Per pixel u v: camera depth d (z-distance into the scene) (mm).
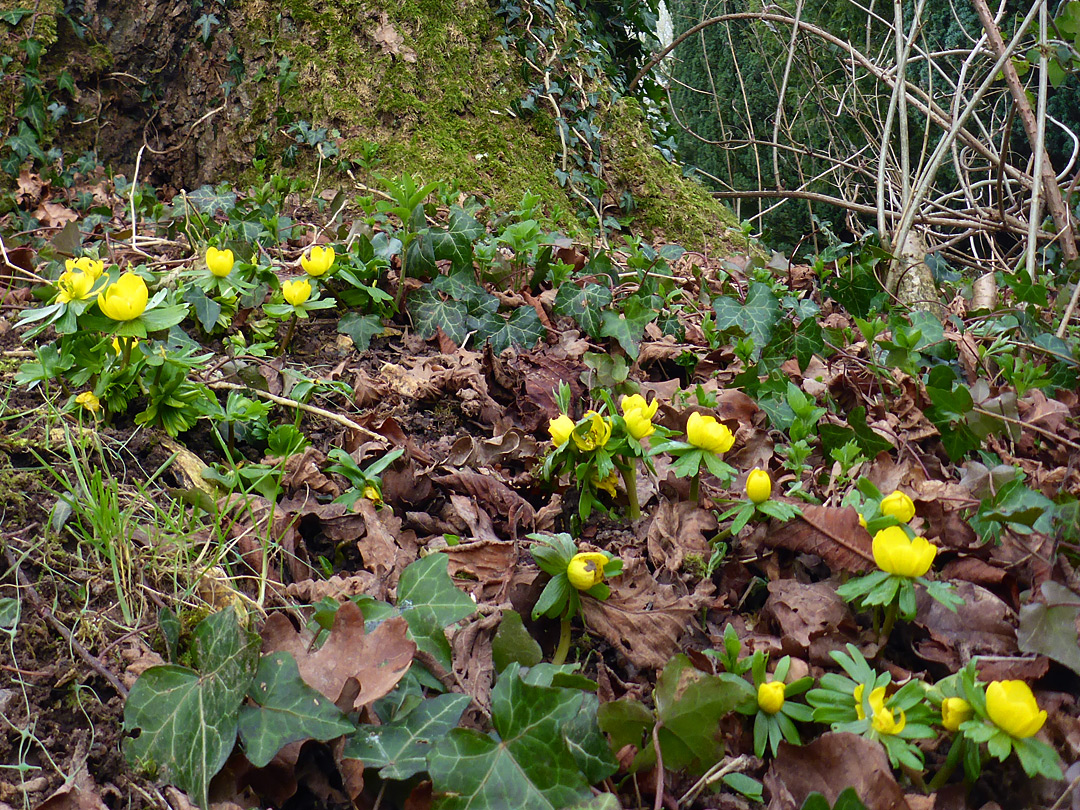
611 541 662
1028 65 1171
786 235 3383
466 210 1043
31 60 1387
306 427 742
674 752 489
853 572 586
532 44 1503
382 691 474
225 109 1479
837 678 492
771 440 731
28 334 665
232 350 771
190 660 521
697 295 1117
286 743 457
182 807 451
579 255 1097
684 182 1635
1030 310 961
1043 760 429
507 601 586
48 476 604
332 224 1123
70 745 465
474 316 915
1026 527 576
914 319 902
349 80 1403
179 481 645
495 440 739
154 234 1126
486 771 445
